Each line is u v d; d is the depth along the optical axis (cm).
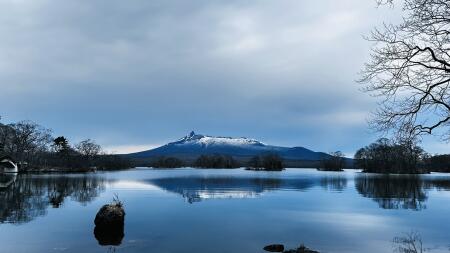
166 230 3325
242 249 2670
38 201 5438
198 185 9669
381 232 3381
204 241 2906
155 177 14100
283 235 3191
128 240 2908
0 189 7362
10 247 2662
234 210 4738
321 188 9006
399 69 1695
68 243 2784
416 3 1591
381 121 1816
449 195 7294
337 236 3189
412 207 5288
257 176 16212
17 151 17175
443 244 2933
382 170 19512
